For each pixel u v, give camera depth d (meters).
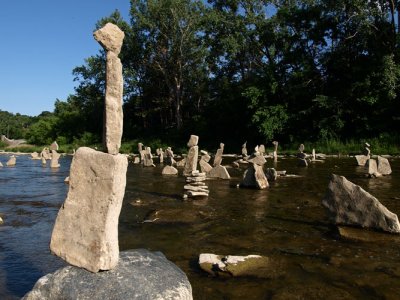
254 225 8.59
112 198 4.37
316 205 10.70
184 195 12.16
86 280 4.20
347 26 38.19
